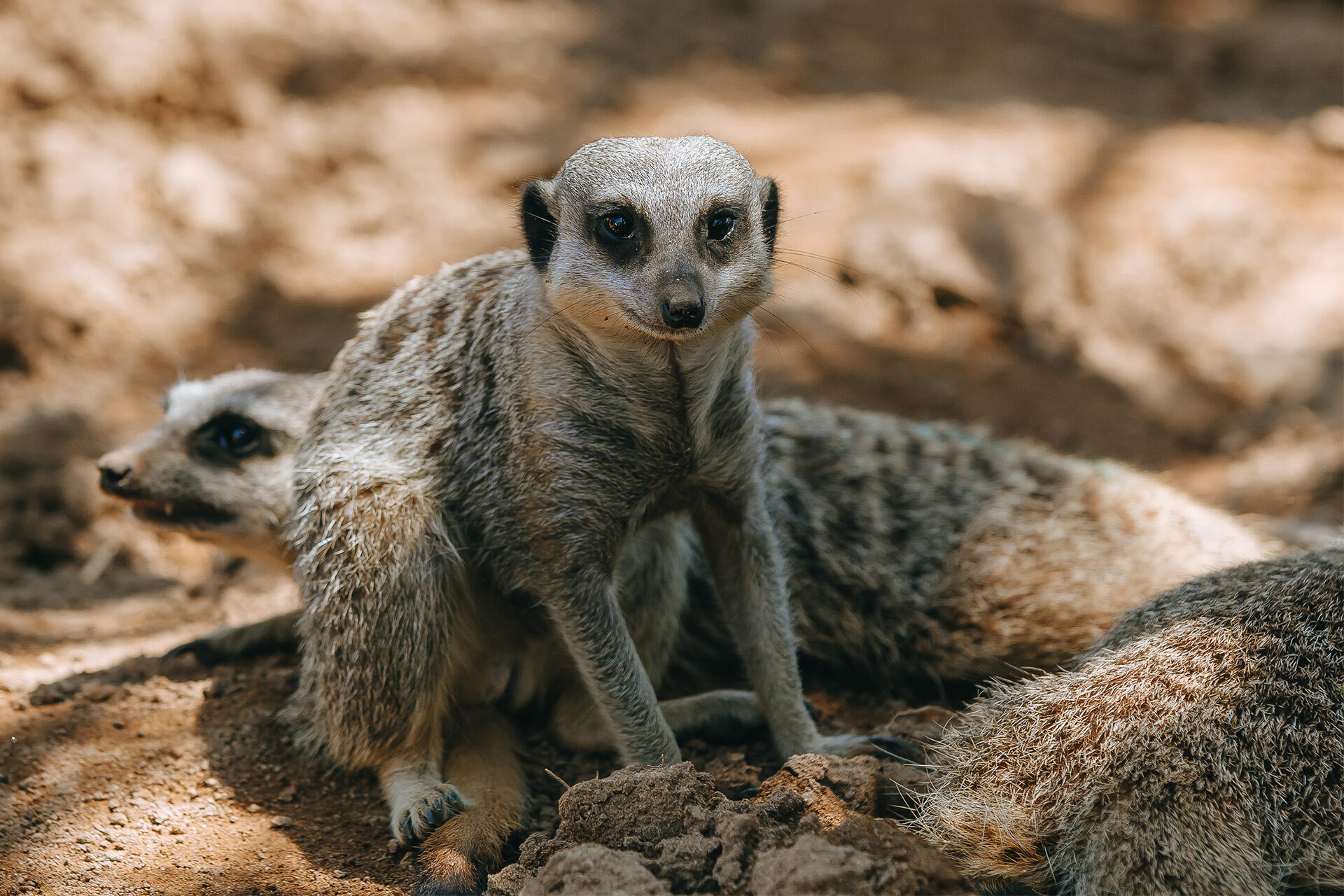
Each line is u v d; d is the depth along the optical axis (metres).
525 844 3.49
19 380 8.12
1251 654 3.53
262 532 5.61
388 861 3.86
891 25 14.18
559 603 4.01
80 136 9.83
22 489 7.07
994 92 12.55
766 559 4.20
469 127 11.40
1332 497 7.25
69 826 3.98
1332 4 16.17
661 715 4.00
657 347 3.80
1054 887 3.50
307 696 4.36
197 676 5.08
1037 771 3.53
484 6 13.12
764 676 4.20
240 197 9.97
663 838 3.36
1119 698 3.53
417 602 4.13
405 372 4.43
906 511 5.21
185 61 10.53
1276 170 10.79
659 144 3.93
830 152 10.79
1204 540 5.10
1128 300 9.29
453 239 9.94
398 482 4.21
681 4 14.38
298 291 9.34
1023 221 9.29
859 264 9.05
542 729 4.72
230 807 4.14
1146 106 12.48
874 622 5.10
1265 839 3.25
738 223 3.85
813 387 8.06
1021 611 4.90
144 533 7.07
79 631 5.90
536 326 4.00
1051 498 5.25
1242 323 9.26
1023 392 8.37
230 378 5.85
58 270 8.65
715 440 4.02
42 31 10.12
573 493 3.94
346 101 11.33
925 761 4.07
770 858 3.13
